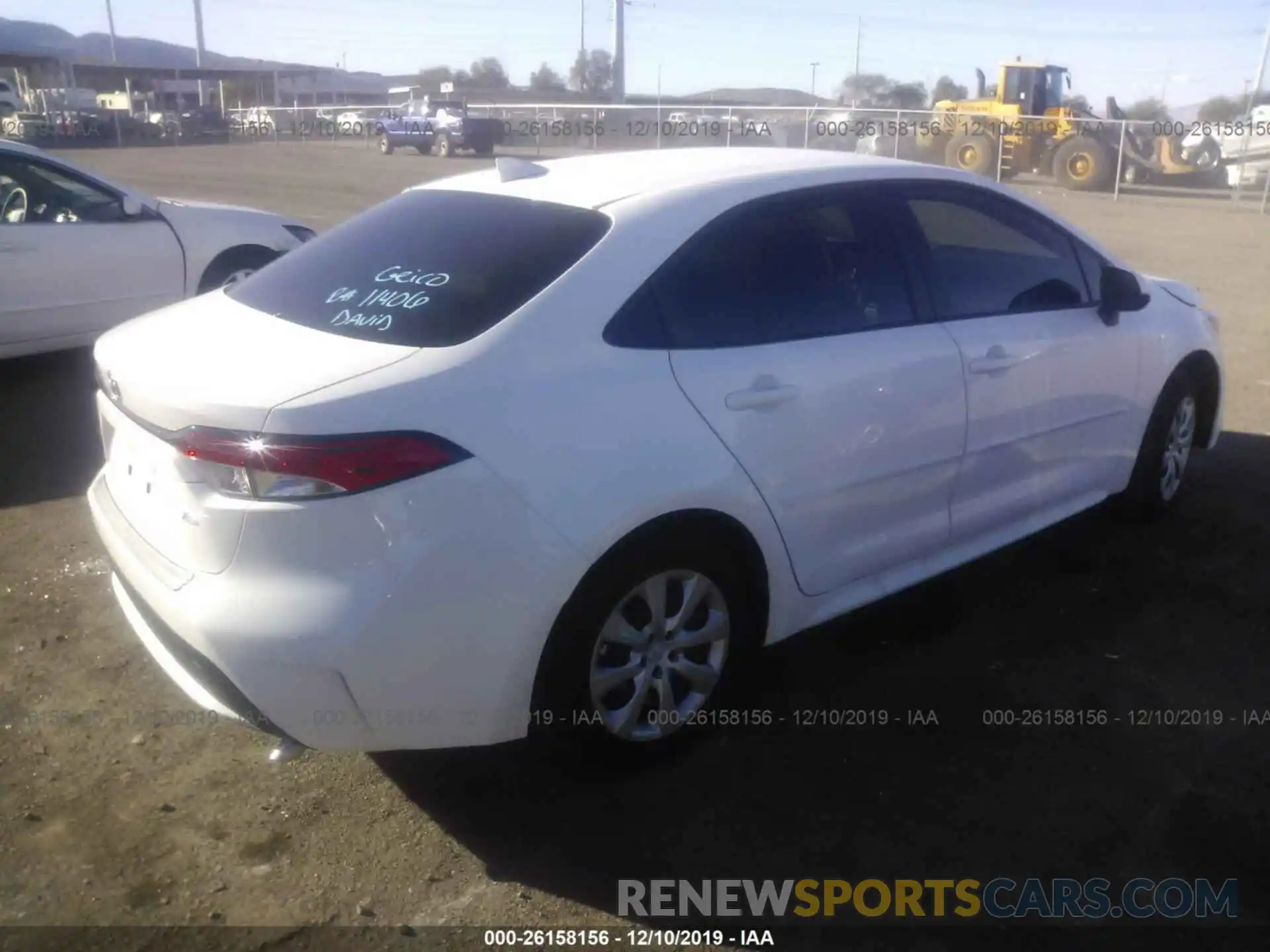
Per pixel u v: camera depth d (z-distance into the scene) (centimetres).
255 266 827
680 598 340
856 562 387
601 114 3297
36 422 677
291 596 279
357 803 337
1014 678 407
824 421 359
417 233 364
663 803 338
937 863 316
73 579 473
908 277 400
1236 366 857
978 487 426
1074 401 457
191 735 369
